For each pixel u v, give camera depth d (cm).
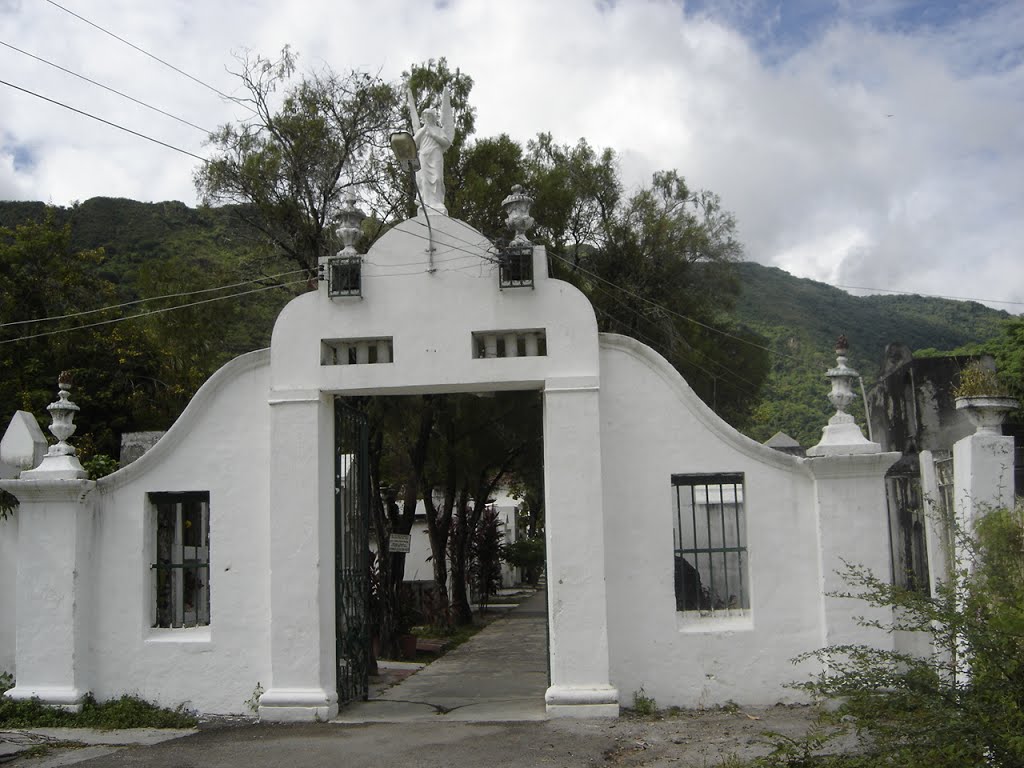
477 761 792
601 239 2116
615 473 998
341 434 1073
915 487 1022
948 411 1350
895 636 927
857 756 639
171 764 804
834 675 921
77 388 2112
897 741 600
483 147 1739
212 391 1046
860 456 940
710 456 991
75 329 2164
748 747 799
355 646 1090
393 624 1587
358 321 1019
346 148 1777
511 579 4022
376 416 1633
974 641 594
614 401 1009
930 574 938
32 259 2316
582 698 933
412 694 1170
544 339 1050
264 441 1034
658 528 988
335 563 1036
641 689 964
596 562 955
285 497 998
